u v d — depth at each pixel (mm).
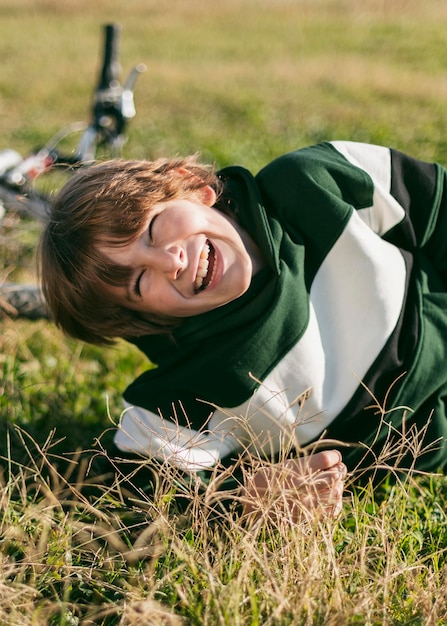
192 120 7375
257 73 9664
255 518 2096
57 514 2287
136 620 1783
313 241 2469
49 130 7281
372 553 2020
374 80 8766
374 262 2426
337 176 2543
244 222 2449
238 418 2217
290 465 2127
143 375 2531
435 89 8242
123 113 3814
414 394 2385
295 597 1771
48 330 3471
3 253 3898
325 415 2355
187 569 1949
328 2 15578
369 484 2188
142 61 10883
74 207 2416
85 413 2980
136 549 2076
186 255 2291
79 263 2402
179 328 2426
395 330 2396
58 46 12656
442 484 2443
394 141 6152
